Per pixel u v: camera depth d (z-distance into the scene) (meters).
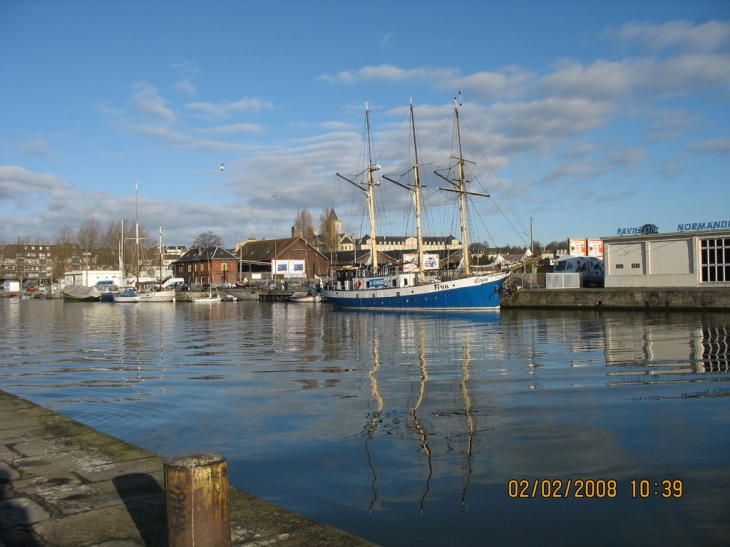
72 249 164.75
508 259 115.12
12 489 7.48
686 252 56.50
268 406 15.25
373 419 13.52
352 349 29.55
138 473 8.06
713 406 14.23
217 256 147.88
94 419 14.06
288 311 76.44
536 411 14.02
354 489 9.06
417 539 7.41
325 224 144.00
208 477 5.37
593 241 84.88
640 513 8.11
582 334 34.25
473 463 10.20
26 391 18.23
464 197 67.81
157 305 102.31
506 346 29.11
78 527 6.31
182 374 21.52
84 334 42.31
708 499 8.51
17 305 108.00
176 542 5.37
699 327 37.03
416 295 67.06
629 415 13.44
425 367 22.20
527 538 7.43
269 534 6.12
